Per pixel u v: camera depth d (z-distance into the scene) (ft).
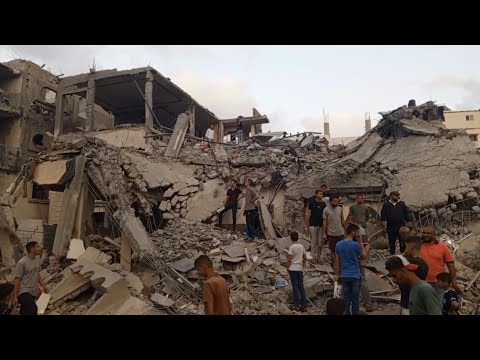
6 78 75.66
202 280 25.95
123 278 23.95
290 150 48.55
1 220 37.29
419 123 40.63
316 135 61.11
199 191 41.34
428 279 15.80
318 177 39.65
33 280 18.72
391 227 26.66
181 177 41.42
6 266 36.35
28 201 45.88
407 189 35.45
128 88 67.26
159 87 66.59
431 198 33.96
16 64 76.18
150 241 30.01
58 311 22.65
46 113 78.95
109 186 34.91
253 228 35.29
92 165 35.55
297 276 21.72
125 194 36.11
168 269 26.63
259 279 26.32
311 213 29.04
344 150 44.80
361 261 19.33
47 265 33.88
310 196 38.78
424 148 37.65
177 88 67.36
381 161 39.06
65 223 33.09
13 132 73.46
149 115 59.21
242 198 41.45
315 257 28.55
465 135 37.17
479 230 31.94
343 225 26.21
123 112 79.51
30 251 18.81
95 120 77.30
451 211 33.32
